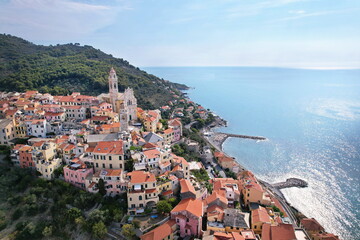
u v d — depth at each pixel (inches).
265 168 6855.3
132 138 5059.1
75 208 3673.7
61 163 4515.3
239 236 3221.0
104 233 3385.8
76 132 5265.8
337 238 3841.0
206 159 6491.1
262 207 4261.8
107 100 6904.5
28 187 4148.6
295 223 4311.0
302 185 5880.9
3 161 4594.0
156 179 3996.1
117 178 3902.6
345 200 5315.0
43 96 6914.4
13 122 5251.0
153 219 3545.8
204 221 3732.8
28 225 3622.0
